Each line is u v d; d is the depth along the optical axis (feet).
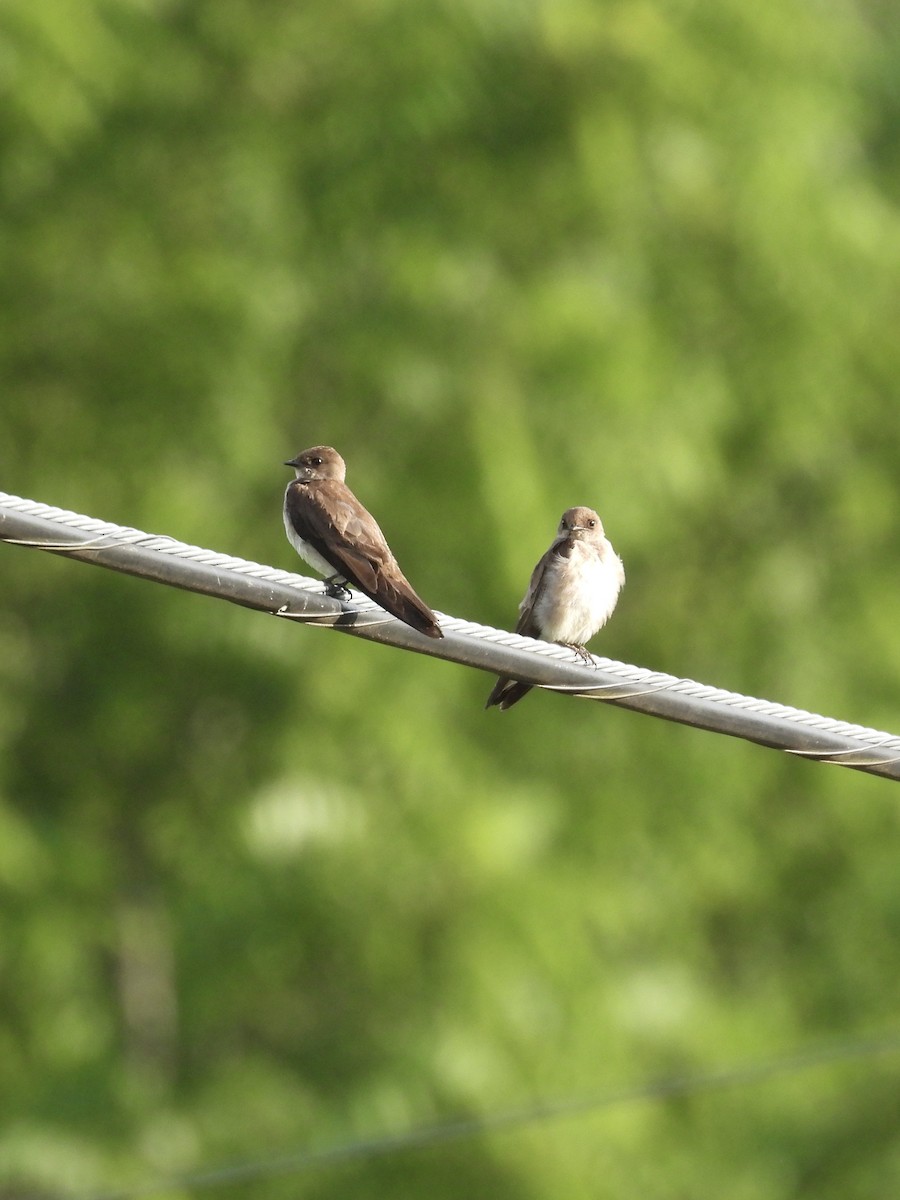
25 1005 57.21
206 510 55.88
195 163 57.93
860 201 67.31
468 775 56.70
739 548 65.87
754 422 64.90
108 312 56.75
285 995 57.82
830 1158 60.29
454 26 57.98
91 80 56.29
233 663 56.80
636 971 60.23
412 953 56.03
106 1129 56.24
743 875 63.82
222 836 56.85
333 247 58.44
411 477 57.31
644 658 64.85
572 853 59.82
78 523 23.79
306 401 58.39
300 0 58.39
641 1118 57.11
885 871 65.46
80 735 59.21
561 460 57.88
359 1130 54.44
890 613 65.57
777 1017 63.31
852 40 71.61
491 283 58.29
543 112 60.03
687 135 61.46
